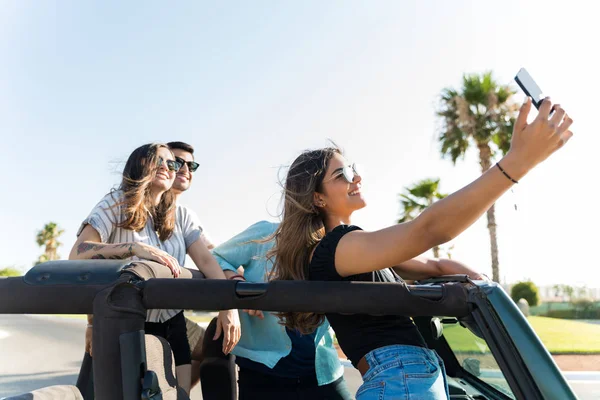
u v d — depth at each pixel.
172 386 1.40
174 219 2.20
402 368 1.46
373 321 1.55
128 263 1.26
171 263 1.63
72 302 1.17
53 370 1.69
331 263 1.50
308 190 1.78
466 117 19.78
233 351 2.13
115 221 1.97
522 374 1.14
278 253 1.80
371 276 1.56
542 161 1.18
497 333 1.18
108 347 1.14
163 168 2.10
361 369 1.58
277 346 2.13
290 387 2.15
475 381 2.09
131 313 1.16
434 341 2.26
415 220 1.30
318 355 2.11
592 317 22.56
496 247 23.28
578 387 2.49
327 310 1.21
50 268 1.22
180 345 2.04
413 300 1.21
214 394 2.09
